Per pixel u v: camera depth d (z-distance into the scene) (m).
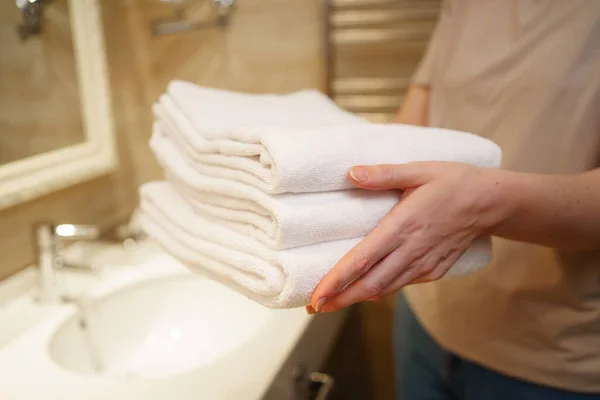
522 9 0.69
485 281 0.71
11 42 0.86
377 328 1.32
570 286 0.64
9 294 0.88
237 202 0.48
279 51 1.15
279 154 0.41
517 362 0.71
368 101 1.15
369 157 0.46
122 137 1.20
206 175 0.53
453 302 0.76
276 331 0.78
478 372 0.77
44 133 0.95
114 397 0.63
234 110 0.61
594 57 0.61
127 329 0.91
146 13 1.15
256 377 0.66
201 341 0.91
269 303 0.45
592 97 0.61
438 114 0.82
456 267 0.53
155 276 0.94
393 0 1.07
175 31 1.08
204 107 0.59
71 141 1.02
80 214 1.07
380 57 1.12
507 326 0.71
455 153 0.51
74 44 1.01
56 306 0.86
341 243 0.45
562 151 0.64
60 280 0.91
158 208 0.63
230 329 0.90
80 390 0.65
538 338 0.69
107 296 0.88
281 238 0.42
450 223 0.46
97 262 1.00
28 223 0.94
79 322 0.84
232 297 0.92
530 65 0.66
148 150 1.24
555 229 0.51
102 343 0.87
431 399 0.89
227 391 0.64
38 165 0.92
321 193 0.45
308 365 0.83
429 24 1.07
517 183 0.48
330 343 0.98
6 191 0.85
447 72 0.80
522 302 0.69
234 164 0.48
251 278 0.46
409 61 1.11
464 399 0.82
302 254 0.43
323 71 1.14
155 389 0.64
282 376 0.70
